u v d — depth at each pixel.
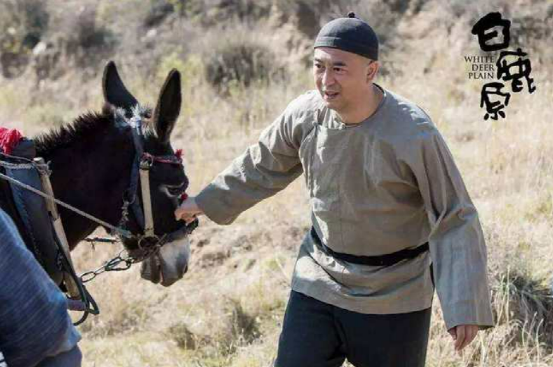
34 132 21.80
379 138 6.83
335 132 7.00
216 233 13.80
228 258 13.16
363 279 7.21
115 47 27.05
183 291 12.45
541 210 12.48
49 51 27.41
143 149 8.12
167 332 11.46
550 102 16.27
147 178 8.10
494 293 10.07
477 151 15.05
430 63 21.56
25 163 7.37
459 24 22.09
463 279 6.76
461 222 6.89
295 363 7.47
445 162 6.87
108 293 12.31
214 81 23.41
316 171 7.21
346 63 6.66
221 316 11.40
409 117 6.84
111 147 8.09
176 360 10.75
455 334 6.80
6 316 4.96
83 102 24.34
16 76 27.22
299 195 14.48
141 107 8.38
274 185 7.86
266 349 10.41
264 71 23.11
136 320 12.02
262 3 26.39
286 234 13.28
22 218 7.20
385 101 6.91
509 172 13.86
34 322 4.99
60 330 5.08
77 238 8.16
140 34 27.39
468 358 9.49
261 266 12.42
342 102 6.79
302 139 7.32
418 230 7.21
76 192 8.01
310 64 23.39
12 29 28.48
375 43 6.73
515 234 11.35
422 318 7.35
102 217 8.14
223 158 17.52
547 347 9.77
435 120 17.20
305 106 7.31
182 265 8.55
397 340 7.29
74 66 26.62
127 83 24.20
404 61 22.00
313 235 7.61
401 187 6.97
